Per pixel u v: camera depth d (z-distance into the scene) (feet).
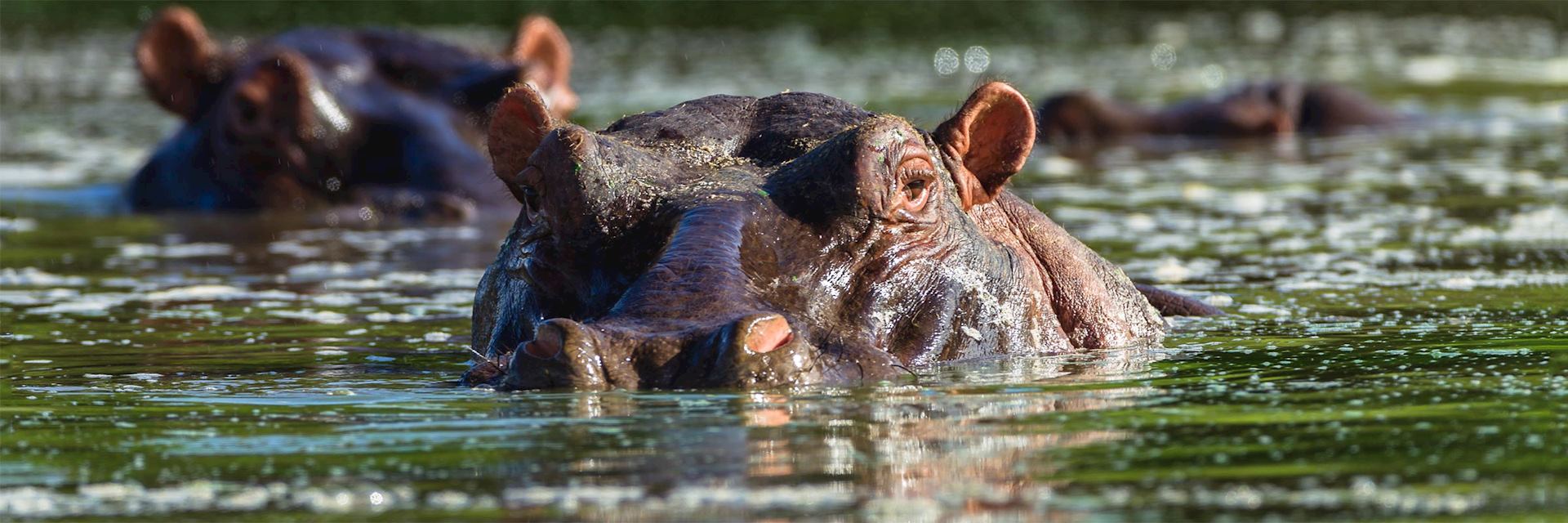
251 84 211.82
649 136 108.06
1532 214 196.34
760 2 569.64
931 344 100.07
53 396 96.99
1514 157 265.95
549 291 101.81
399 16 493.77
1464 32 541.75
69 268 170.19
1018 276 111.14
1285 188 233.35
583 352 88.43
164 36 221.87
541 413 83.66
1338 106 325.83
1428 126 323.98
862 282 98.32
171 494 70.03
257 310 141.28
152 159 225.97
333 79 218.18
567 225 100.07
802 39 500.74
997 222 116.37
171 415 89.45
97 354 116.88
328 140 214.07
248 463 76.02
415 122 216.74
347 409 89.76
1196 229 191.42
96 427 86.02
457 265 170.60
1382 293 140.05
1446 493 66.23
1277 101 323.78
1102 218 202.39
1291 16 593.01
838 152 99.81
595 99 350.02
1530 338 110.63
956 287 103.30
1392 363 100.58
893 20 546.67
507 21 499.10
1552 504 64.34
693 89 370.73
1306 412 83.92
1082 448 75.46
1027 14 573.33
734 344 87.51
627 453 75.00
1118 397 89.10
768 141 108.27
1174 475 69.97
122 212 218.79
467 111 222.69
